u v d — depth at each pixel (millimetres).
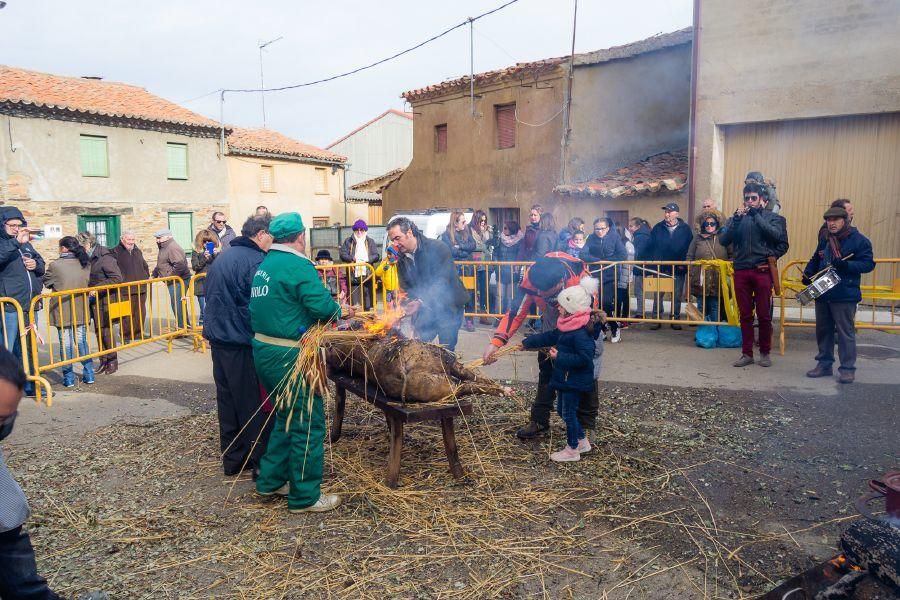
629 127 16031
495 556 3625
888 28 9625
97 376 7914
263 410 4676
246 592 3348
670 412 5895
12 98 19578
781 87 10562
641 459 4859
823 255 6559
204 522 4082
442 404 4289
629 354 8117
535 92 17750
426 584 3385
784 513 4004
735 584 3307
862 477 4438
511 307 5113
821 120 10531
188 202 25219
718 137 11336
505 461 4883
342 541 3820
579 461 4852
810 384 6547
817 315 6684
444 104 20906
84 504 4355
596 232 9281
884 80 9734
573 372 4711
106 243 22938
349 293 10242
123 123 22719
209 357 8891
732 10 10875
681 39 14492
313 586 3389
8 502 2139
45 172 20859
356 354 4570
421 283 5695
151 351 9359
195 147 25297
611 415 5859
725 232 7383
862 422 5449
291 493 4141
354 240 11102
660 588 3297
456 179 20766
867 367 7094
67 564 3627
